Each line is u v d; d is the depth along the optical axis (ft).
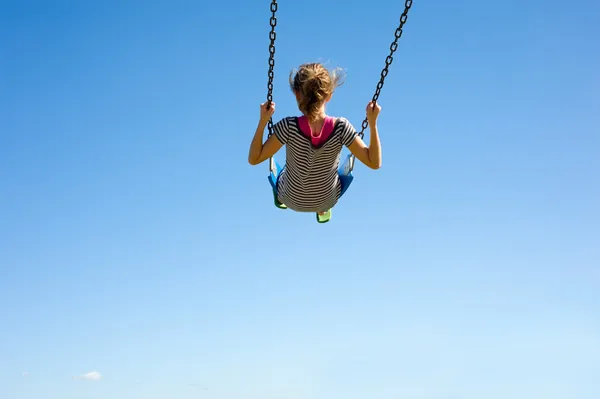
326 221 26.40
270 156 21.98
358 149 21.57
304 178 21.94
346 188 23.91
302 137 20.93
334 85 20.99
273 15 21.74
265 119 21.80
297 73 20.88
